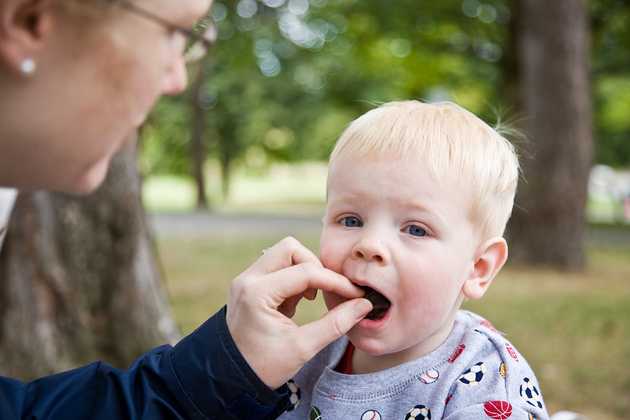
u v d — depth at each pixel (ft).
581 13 33.06
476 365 4.27
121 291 12.93
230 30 50.03
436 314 4.21
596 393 14.42
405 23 46.55
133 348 12.94
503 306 23.39
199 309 22.25
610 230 58.39
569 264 33.55
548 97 33.27
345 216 4.37
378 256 4.09
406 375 4.33
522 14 34.96
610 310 22.94
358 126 4.59
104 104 2.85
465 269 4.38
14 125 2.75
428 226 4.19
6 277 12.40
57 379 3.89
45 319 12.46
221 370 3.47
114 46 2.78
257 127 87.92
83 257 12.80
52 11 2.64
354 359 4.68
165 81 3.13
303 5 51.29
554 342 18.54
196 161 83.30
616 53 49.21
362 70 72.49
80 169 2.99
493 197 4.48
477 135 4.54
